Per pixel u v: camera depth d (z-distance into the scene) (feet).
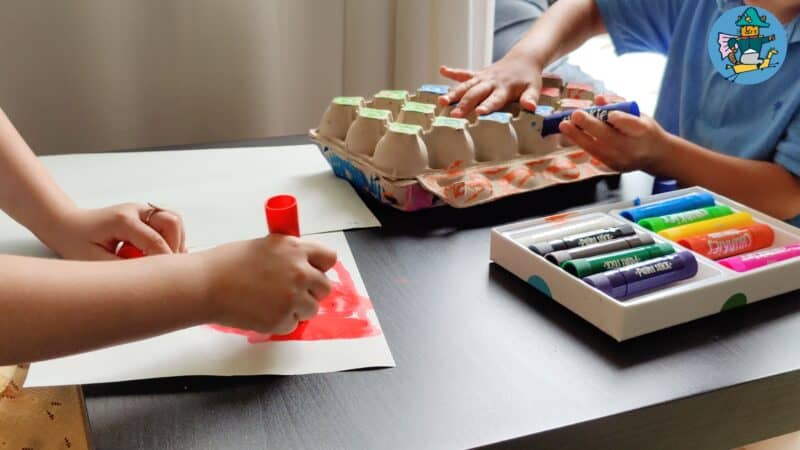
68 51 3.49
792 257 1.77
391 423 1.28
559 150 2.47
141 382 1.40
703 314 1.63
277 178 2.52
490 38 3.95
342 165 2.46
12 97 3.48
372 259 1.92
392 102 2.56
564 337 1.56
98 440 1.24
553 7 3.38
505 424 1.28
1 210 2.17
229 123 3.93
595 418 1.30
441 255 1.96
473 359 1.48
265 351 1.50
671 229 1.91
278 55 3.90
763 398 1.46
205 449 1.22
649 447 1.38
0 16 3.31
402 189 2.19
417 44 3.81
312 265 1.56
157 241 1.84
